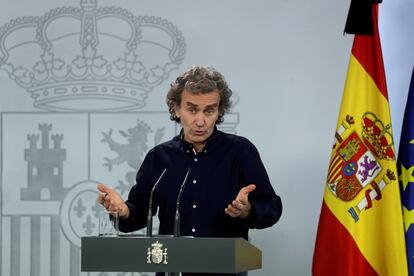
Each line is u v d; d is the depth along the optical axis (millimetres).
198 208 6785
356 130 9328
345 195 9273
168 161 6996
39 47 10758
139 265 5199
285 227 10430
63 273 10578
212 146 6949
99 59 10734
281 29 10586
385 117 9227
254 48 10602
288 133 10508
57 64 10734
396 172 9125
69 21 10773
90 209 10633
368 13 9398
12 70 10734
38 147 10688
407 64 10625
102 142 10695
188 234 6742
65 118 10695
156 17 10727
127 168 10664
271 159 10500
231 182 6887
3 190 10633
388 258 9070
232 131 10539
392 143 9172
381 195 9180
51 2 10773
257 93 10562
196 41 10664
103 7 10773
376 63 9406
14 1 10766
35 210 10633
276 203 6855
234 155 6965
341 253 9219
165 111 10672
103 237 5238
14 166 10664
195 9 10703
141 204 7078
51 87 10734
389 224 9062
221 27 10656
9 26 10766
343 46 10523
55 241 10602
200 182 6844
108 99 10711
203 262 5141
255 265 5785
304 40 10562
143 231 10523
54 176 10664
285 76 10547
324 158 10445
